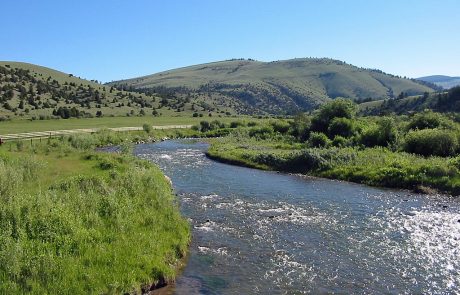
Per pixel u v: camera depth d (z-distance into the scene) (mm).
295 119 87688
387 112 158625
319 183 41844
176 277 17750
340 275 18438
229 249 21516
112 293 14602
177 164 55062
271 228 25406
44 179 29625
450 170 38906
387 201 33438
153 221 22016
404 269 19156
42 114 146625
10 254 14734
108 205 22031
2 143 59344
